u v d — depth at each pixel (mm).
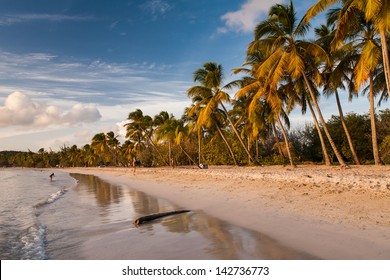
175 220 11055
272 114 32094
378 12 14641
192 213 12125
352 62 22016
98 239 9234
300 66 20484
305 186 13727
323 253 6586
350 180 12133
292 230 8305
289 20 21859
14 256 8141
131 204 15898
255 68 26719
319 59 22781
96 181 39250
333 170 18922
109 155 98438
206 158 48906
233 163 44250
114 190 24688
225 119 40125
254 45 22844
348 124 33844
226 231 8945
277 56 21500
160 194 19078
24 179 56969
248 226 9258
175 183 24250
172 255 7270
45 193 27016
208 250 7410
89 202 18141
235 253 7059
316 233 7809
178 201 15508
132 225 10789
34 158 172250
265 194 13586
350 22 16734
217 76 31891
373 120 22156
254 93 29828
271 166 30781
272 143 44250
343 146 33312
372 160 30547
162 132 45688
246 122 35844
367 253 6320
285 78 26656
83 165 131750
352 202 10195
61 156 149500
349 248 6652
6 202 20766
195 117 42031
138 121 58531
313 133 38219
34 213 15203
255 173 18750
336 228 7961
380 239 6875
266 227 8906
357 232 7469
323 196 11547
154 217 11578
